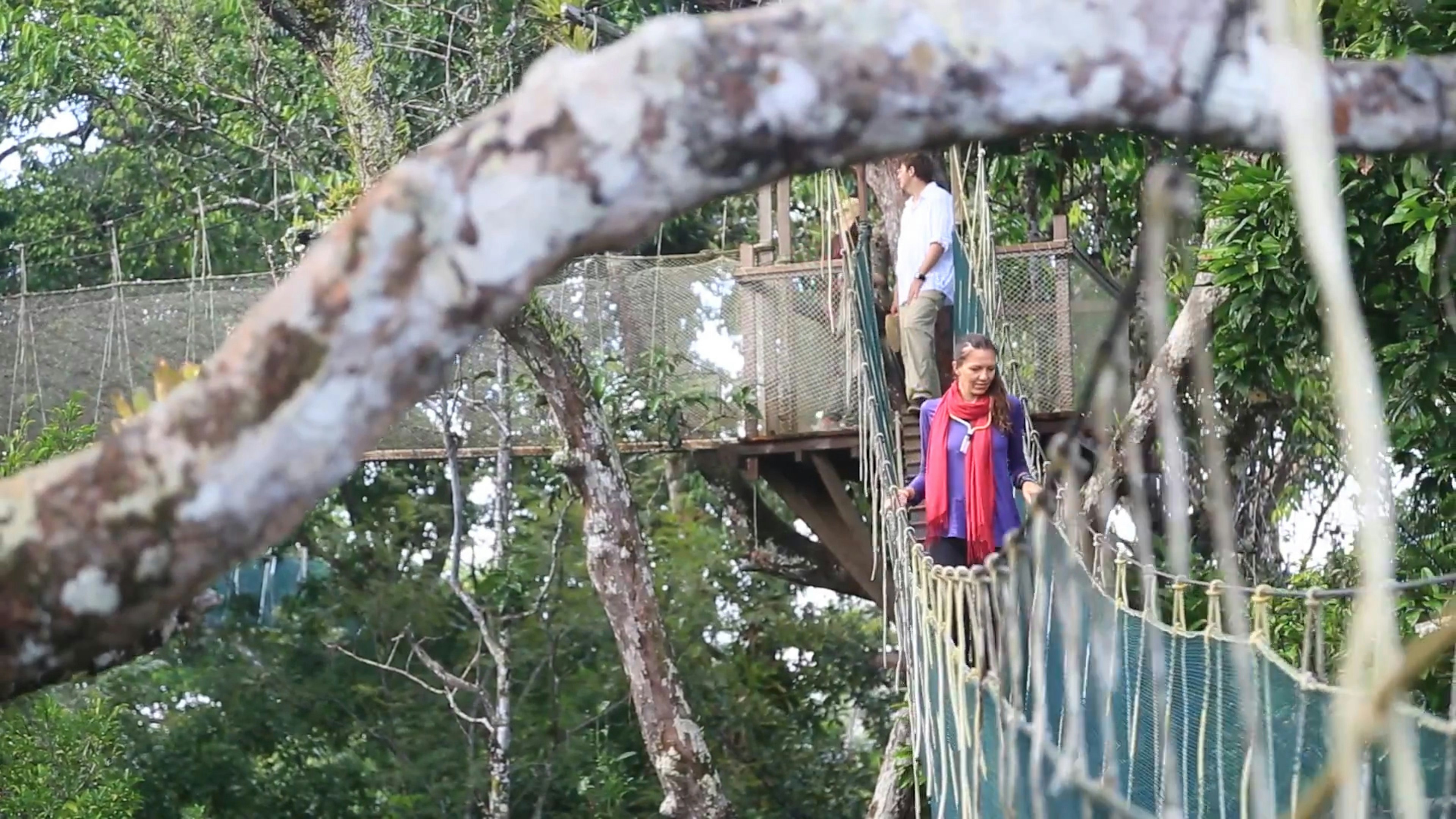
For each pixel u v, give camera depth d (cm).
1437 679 621
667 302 1079
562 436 944
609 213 191
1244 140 193
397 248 191
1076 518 231
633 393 1050
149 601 196
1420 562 666
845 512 1039
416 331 191
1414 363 649
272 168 1370
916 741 600
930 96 192
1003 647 384
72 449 923
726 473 1256
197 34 1203
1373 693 120
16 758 899
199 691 1442
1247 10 194
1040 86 193
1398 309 670
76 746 917
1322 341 699
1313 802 127
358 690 1459
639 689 943
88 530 194
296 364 191
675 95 191
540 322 921
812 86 191
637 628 940
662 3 1083
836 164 195
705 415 1065
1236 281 688
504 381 1056
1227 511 150
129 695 1416
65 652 196
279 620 1523
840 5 195
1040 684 281
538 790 1433
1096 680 448
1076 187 1320
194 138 1462
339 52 872
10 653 195
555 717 1416
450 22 1055
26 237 1506
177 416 195
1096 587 445
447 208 191
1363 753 154
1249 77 192
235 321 1128
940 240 854
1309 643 421
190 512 193
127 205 1528
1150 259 157
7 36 1396
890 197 1057
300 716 1468
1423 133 203
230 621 1499
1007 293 1022
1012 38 193
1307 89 134
